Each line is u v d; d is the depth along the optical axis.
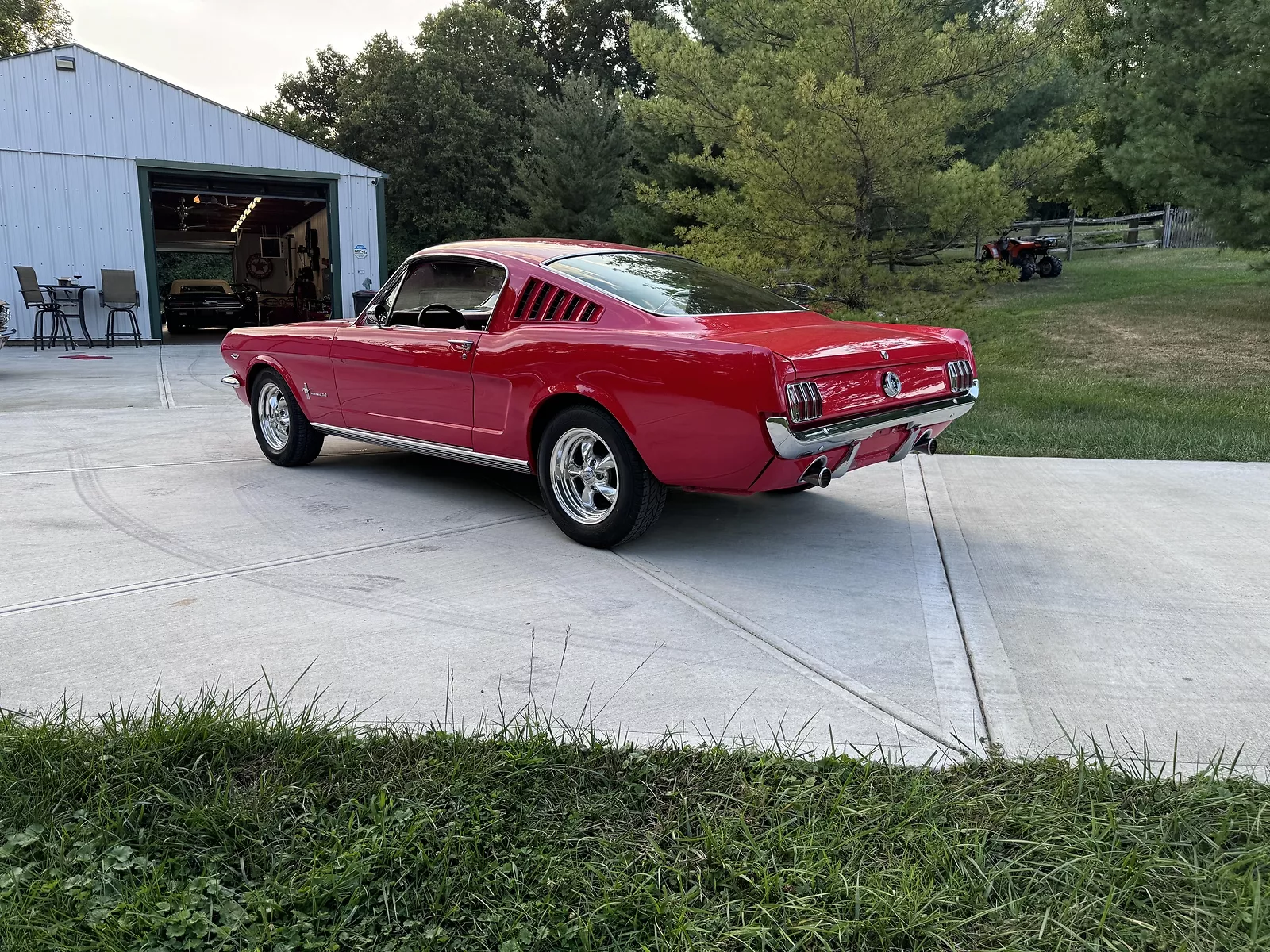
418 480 5.84
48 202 15.99
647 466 4.00
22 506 4.94
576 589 3.75
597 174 26.42
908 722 2.60
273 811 2.09
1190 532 4.63
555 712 2.62
